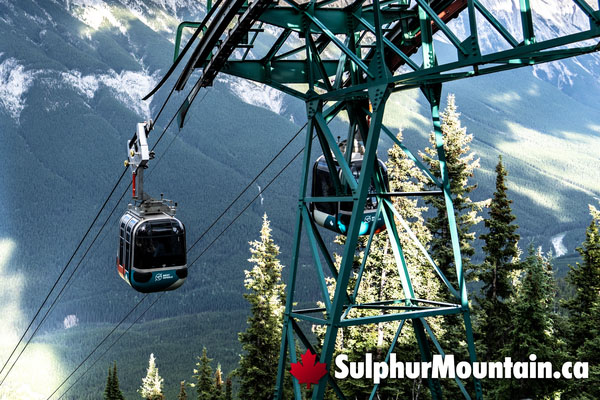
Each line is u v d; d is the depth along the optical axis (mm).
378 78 14695
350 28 17891
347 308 17781
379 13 14547
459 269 16625
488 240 36094
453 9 16281
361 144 21875
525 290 34000
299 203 17797
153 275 22641
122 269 24219
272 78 19266
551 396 33844
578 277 40125
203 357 57500
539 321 33844
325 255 17656
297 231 17844
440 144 16656
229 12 15680
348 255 14992
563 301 41094
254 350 40844
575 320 39812
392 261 34031
